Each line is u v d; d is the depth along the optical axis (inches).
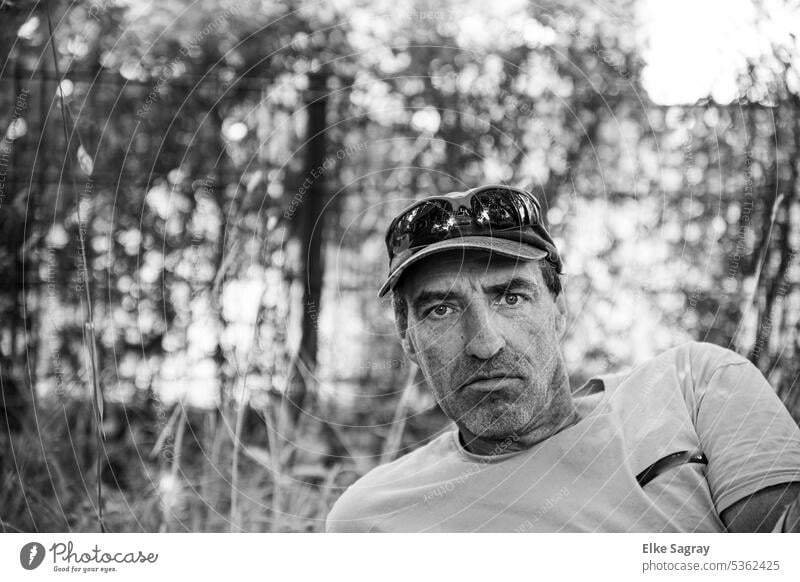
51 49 93.5
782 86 73.9
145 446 88.6
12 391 86.1
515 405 49.9
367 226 115.0
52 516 77.9
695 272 89.7
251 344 92.0
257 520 79.7
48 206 93.8
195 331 95.2
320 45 112.3
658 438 51.3
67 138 79.2
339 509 56.6
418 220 51.0
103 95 100.3
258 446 90.0
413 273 51.2
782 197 69.9
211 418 87.7
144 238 99.7
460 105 111.3
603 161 103.0
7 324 88.2
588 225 98.5
